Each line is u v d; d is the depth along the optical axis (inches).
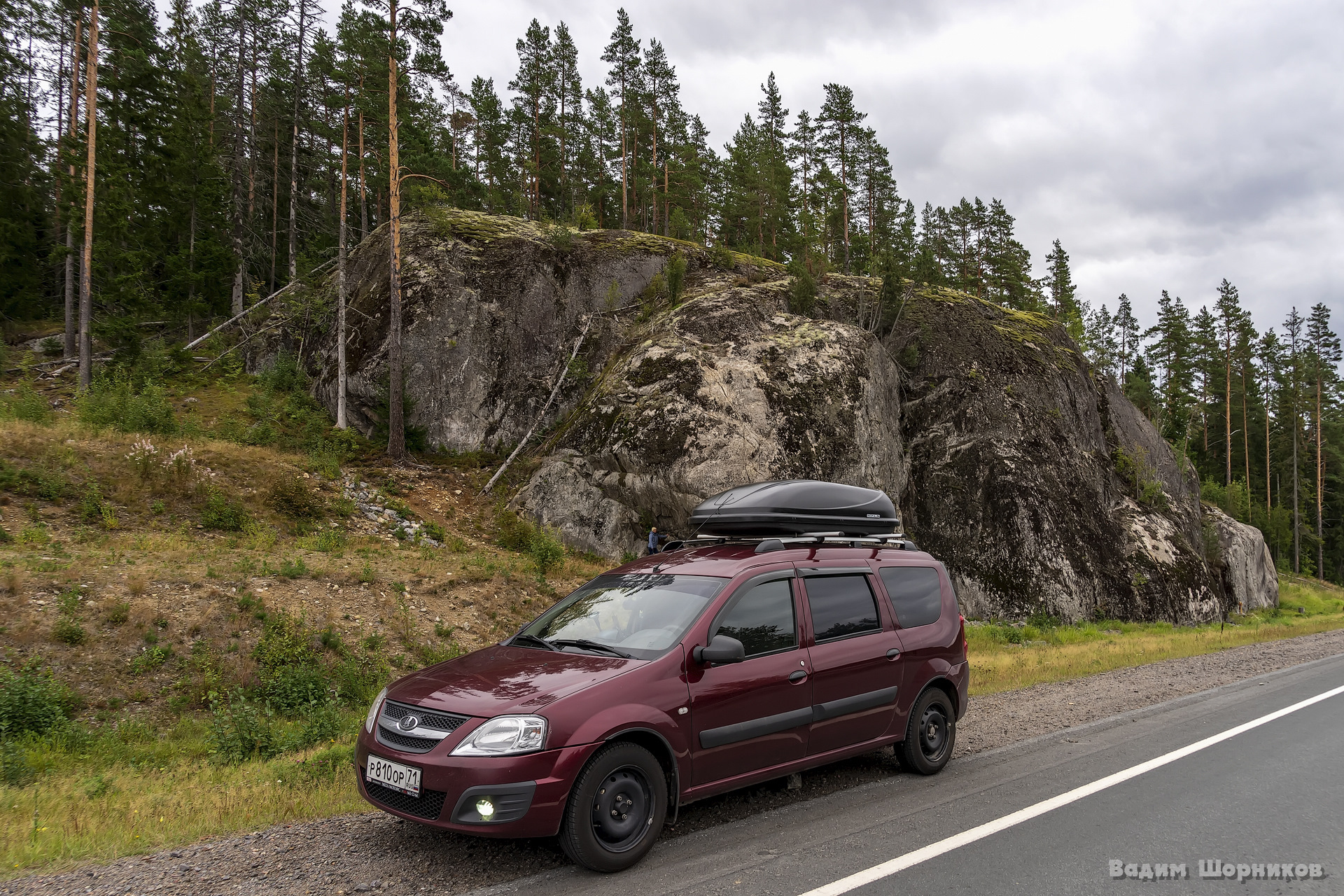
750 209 1956.2
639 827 177.3
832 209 2036.2
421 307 1109.1
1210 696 404.2
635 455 906.7
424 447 1051.9
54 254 1165.1
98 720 346.6
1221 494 2388.0
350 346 1125.7
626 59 1905.8
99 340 1236.5
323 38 1430.9
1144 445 1485.0
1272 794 231.6
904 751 251.9
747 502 258.8
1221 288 2783.0
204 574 484.4
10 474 573.6
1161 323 2824.8
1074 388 1384.1
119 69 1406.3
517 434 1093.8
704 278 1322.6
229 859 175.6
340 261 1130.7
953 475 1141.1
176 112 1477.6
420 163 1566.2
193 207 1503.4
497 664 199.6
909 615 263.6
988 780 247.9
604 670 187.5
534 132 1910.7
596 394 1024.2
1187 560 1199.6
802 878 165.8
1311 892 162.4
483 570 649.0
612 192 2042.3
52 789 252.1
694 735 190.2
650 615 214.2
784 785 239.8
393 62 1003.9
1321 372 2721.5
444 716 173.5
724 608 209.0
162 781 265.3
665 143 1950.1
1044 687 438.0
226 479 704.4
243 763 296.4
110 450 675.4
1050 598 1027.9
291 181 1674.5
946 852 182.2
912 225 2150.6
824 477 936.9
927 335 1305.4
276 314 1312.7
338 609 496.7
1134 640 775.7
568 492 925.2
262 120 1717.5
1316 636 772.6
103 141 1269.7
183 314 1352.1
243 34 1571.1
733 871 169.8
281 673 406.0
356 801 222.4
